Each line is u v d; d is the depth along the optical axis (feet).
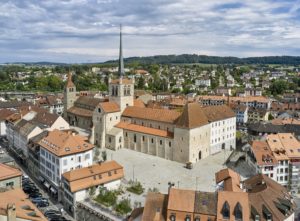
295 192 413.18
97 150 533.14
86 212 334.65
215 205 267.80
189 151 475.31
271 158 418.92
